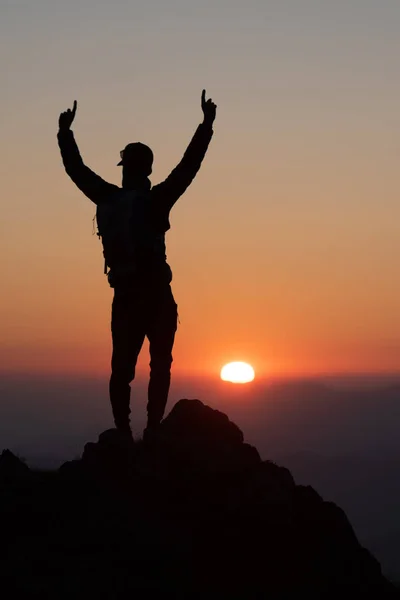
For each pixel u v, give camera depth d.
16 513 9.71
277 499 10.98
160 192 10.74
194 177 10.74
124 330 11.12
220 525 10.53
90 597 8.73
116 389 11.28
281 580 10.34
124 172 11.27
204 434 11.66
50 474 10.83
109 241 10.88
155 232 10.84
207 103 10.73
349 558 11.13
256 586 10.13
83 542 9.46
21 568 8.88
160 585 9.22
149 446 11.16
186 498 10.75
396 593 11.31
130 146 11.23
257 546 10.51
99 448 11.12
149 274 10.91
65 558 9.17
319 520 11.28
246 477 11.15
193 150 10.65
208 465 11.21
